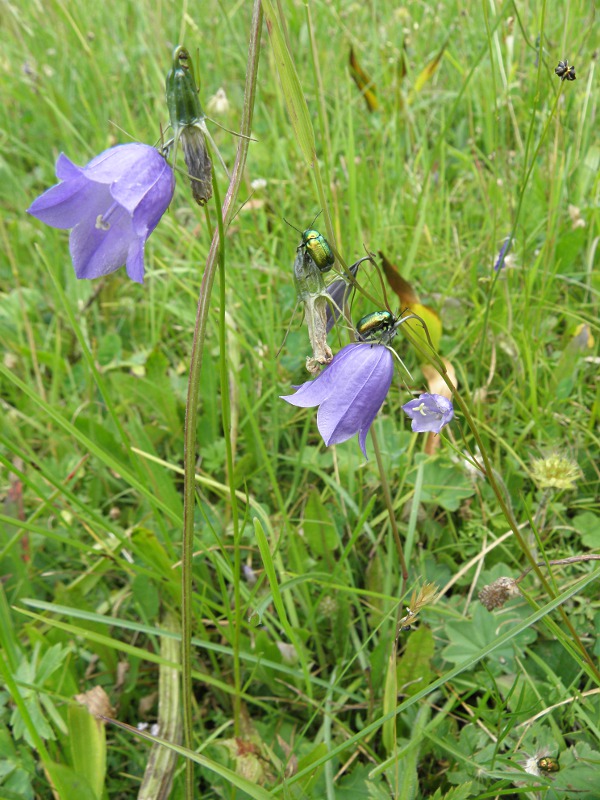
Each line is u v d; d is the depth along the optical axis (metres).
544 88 0.27
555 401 0.22
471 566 0.19
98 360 0.25
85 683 0.18
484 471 0.14
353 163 0.23
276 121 0.33
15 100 0.39
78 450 0.23
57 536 0.16
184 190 0.30
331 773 0.15
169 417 0.23
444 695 0.17
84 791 0.13
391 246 0.27
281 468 0.22
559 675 0.16
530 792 0.14
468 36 0.35
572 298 0.25
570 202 0.27
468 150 0.32
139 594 0.18
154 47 0.39
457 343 0.24
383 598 0.17
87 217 0.11
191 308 0.26
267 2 0.11
